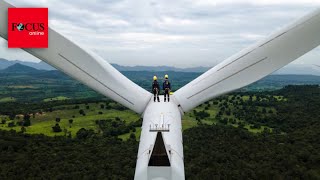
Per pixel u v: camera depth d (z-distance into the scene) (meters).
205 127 141.75
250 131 146.75
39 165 97.88
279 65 12.10
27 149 114.69
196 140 120.12
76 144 126.88
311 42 11.67
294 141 117.56
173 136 11.77
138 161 11.18
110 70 13.30
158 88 13.74
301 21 11.66
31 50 11.95
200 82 13.52
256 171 89.50
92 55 12.70
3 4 11.34
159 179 10.59
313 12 11.52
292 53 11.92
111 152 112.44
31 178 87.19
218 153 103.44
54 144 124.81
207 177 84.56
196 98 13.49
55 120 174.88
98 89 13.02
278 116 170.50
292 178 83.69
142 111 13.81
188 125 150.38
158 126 12.01
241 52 12.76
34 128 158.25
